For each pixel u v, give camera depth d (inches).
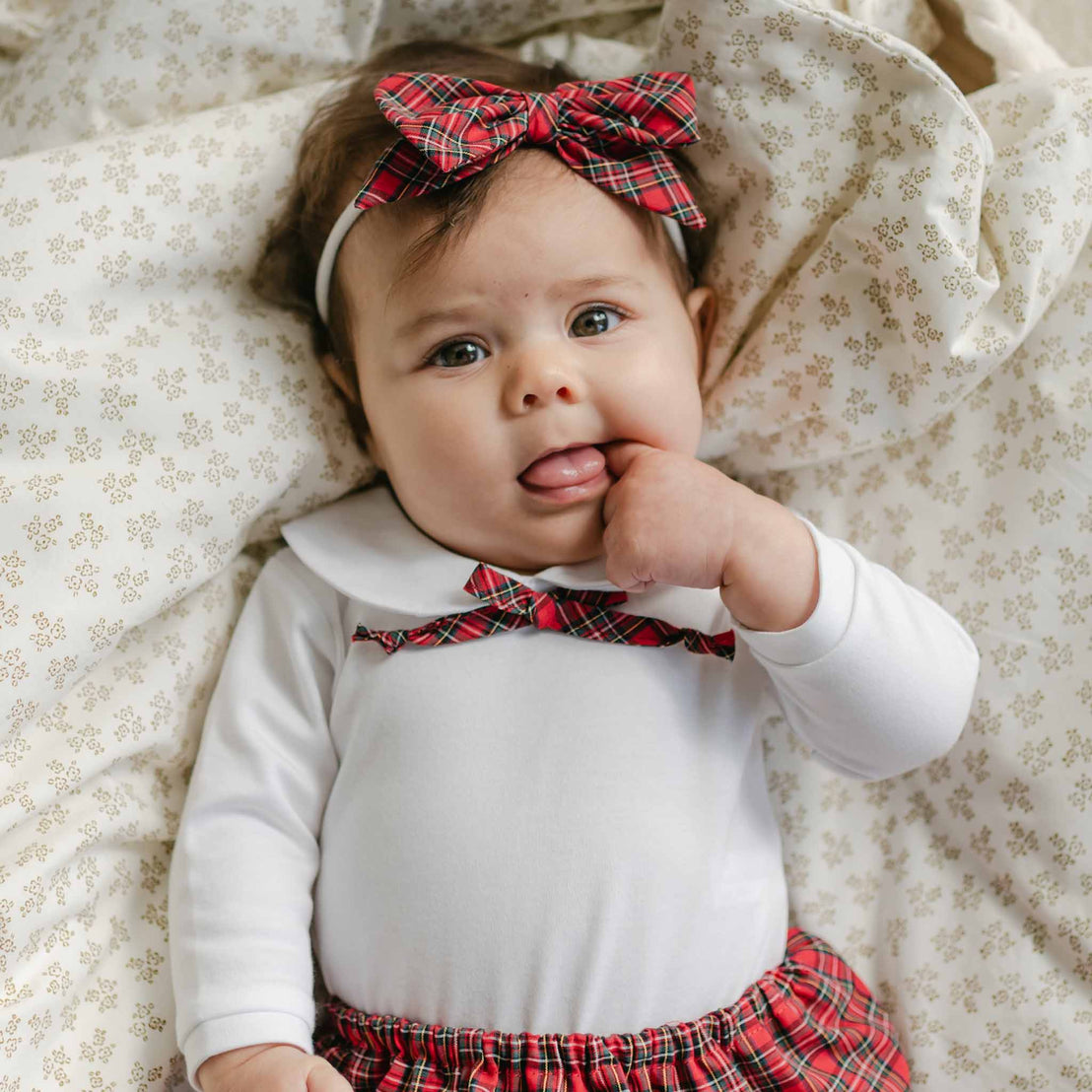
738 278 42.5
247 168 41.1
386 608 38.3
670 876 36.1
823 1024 38.8
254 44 43.3
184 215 40.1
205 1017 35.0
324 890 38.5
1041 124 38.9
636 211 37.8
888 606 36.6
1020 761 40.6
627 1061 35.1
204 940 36.1
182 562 38.3
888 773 38.9
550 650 37.8
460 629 38.0
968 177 37.5
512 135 35.4
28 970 35.3
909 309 39.2
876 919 43.1
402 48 44.6
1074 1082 38.5
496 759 36.7
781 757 44.1
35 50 44.5
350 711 38.9
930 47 44.3
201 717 40.9
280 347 41.9
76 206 38.4
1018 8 46.7
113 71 42.9
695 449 38.8
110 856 38.4
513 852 35.8
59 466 36.6
